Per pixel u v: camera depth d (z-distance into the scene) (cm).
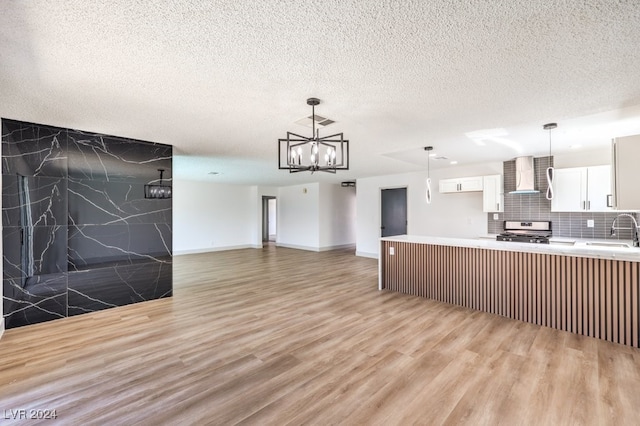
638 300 280
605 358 255
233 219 1025
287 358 256
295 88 246
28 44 177
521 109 296
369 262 745
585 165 513
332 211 1004
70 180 366
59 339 295
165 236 442
